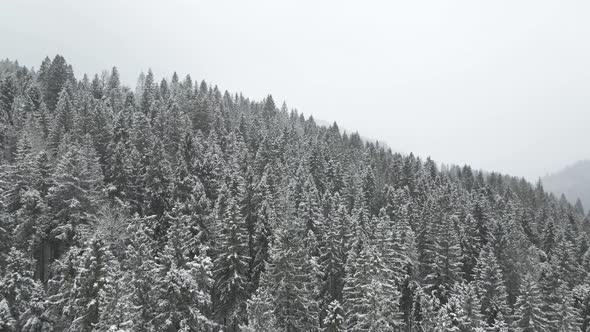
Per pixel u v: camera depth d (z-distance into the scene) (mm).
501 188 132125
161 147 55656
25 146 48594
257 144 95438
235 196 53219
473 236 66938
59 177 42812
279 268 35844
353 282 39062
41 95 84000
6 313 29578
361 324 34469
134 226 35594
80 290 27891
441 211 61031
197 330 26562
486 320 47438
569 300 48750
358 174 88562
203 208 43750
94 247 28578
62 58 113312
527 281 47875
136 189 52094
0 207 39844
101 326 24031
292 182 68562
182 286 26469
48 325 31484
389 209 70625
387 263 45406
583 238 84188
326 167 86000
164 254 30141
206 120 96000
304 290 35906
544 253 72500
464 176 136125
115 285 26547
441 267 51688
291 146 99625
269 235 43562
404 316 47750
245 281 39688
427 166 130125
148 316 26703
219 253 41125
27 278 32562
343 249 47594
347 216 50156
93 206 43719
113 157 51812
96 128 64000
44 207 40531
